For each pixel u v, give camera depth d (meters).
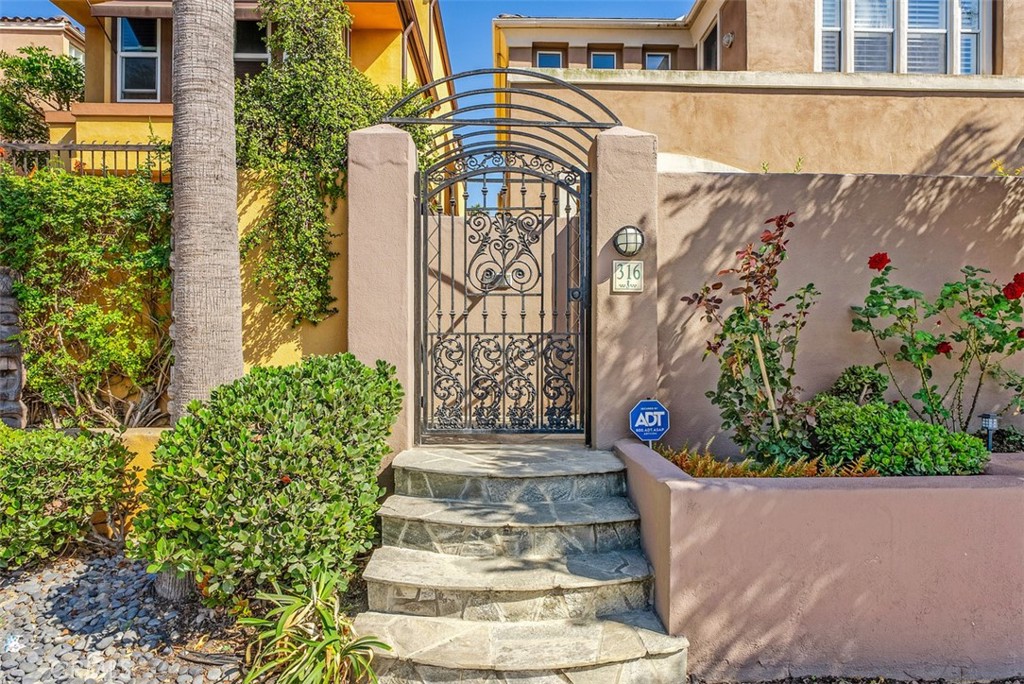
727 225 5.78
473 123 5.77
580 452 5.39
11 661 3.82
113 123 10.87
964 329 5.65
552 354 6.04
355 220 5.42
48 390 6.04
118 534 5.33
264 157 6.14
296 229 6.04
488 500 4.75
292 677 3.33
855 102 9.19
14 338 5.95
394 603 4.05
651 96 9.14
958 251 5.84
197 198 4.58
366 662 3.45
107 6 10.93
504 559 4.29
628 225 5.46
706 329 5.79
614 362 5.45
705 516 3.78
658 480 4.02
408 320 5.45
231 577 3.63
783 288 5.79
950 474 4.43
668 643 3.69
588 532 4.40
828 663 3.82
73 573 4.94
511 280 6.71
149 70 11.55
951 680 3.82
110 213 5.97
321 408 3.99
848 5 10.16
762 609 3.80
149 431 5.61
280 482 3.70
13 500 4.68
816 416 5.19
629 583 4.03
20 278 6.03
